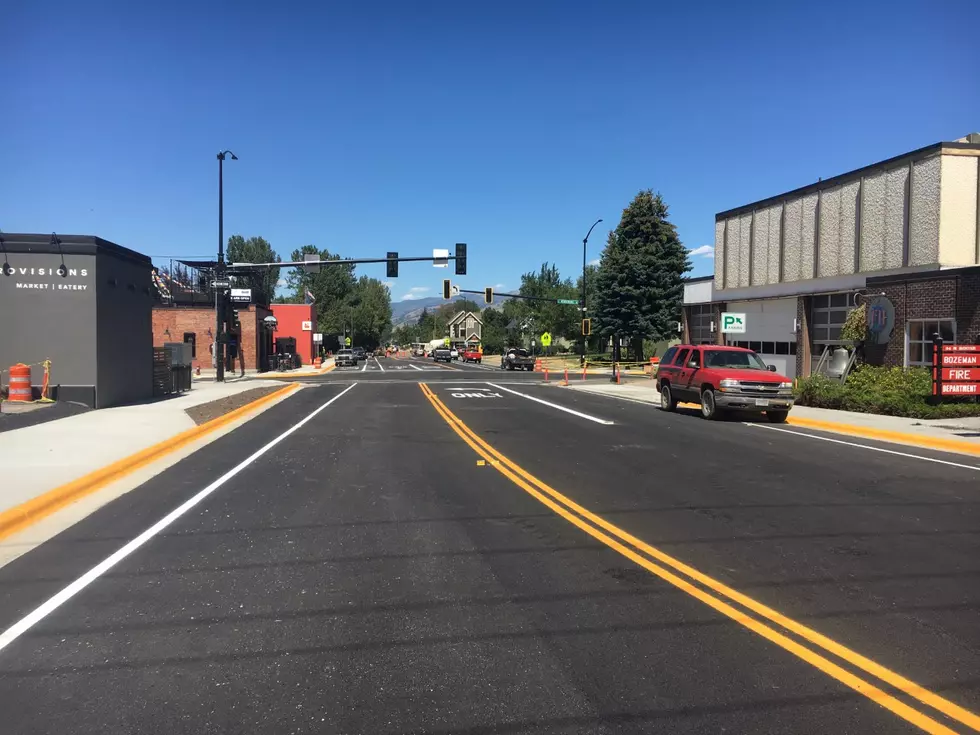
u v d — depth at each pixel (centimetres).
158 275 4488
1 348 1611
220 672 385
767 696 360
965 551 609
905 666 392
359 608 478
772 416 1672
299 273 10225
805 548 618
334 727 331
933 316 1859
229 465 1033
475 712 345
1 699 356
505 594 505
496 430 1484
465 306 16825
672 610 475
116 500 798
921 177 1952
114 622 452
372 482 910
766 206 2722
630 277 5134
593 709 347
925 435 1316
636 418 1750
